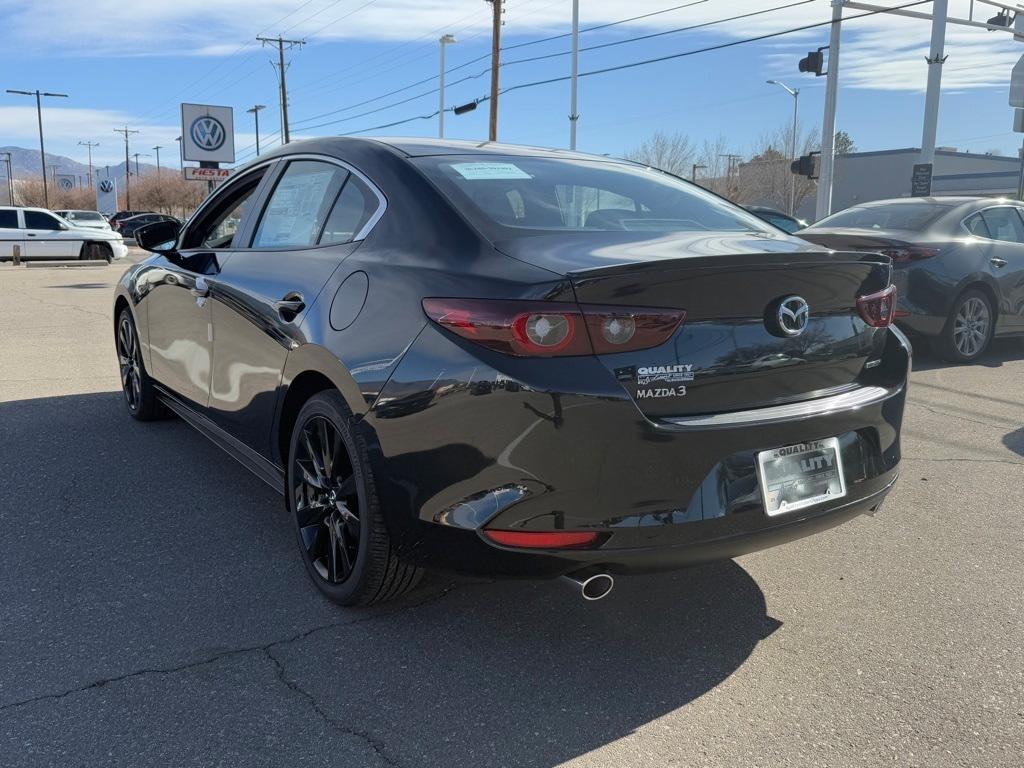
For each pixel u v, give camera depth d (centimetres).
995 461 482
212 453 475
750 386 254
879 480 284
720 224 320
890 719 241
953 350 750
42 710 238
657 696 252
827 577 335
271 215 376
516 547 236
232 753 222
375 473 264
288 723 235
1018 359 798
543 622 295
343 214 323
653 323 234
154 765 216
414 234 281
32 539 355
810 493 263
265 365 331
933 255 716
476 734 232
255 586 316
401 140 343
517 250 255
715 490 243
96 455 468
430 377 245
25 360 755
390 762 220
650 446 234
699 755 225
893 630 293
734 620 299
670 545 240
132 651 270
